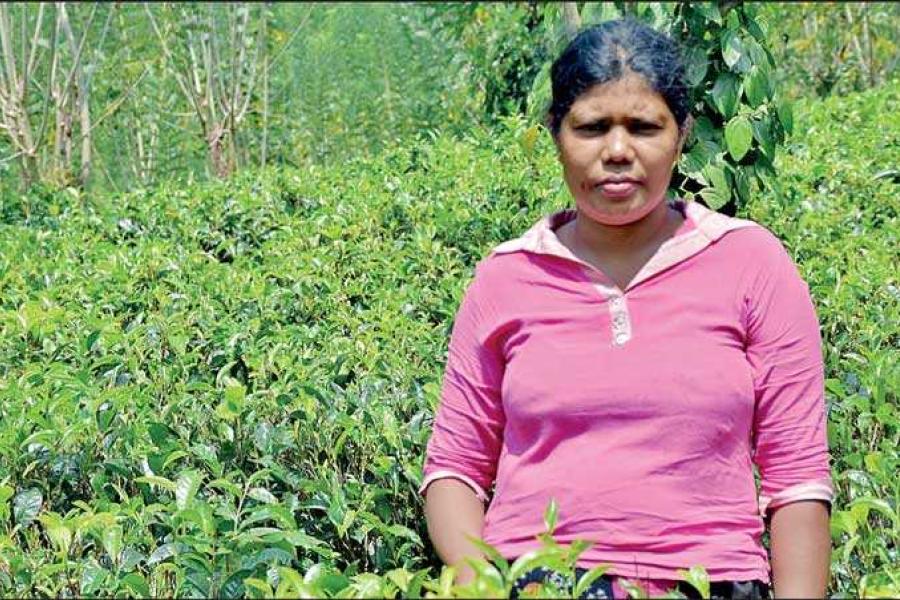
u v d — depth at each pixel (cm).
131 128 1091
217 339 427
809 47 1271
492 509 251
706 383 237
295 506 299
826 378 372
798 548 238
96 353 422
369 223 642
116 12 1076
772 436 244
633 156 242
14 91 891
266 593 237
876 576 239
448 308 471
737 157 436
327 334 444
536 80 486
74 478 320
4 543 276
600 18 480
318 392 347
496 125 923
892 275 463
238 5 1117
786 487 242
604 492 235
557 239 252
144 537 279
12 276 561
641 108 242
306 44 1228
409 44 1175
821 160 714
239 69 1052
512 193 652
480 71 964
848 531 254
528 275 252
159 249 581
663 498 234
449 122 1098
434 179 724
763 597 240
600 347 242
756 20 449
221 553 263
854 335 404
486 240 605
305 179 786
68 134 932
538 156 695
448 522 255
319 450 335
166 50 1041
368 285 539
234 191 763
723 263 245
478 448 261
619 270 249
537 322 249
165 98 1089
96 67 1023
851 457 302
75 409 341
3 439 316
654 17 453
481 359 258
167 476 319
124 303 504
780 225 565
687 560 233
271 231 692
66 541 266
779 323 243
